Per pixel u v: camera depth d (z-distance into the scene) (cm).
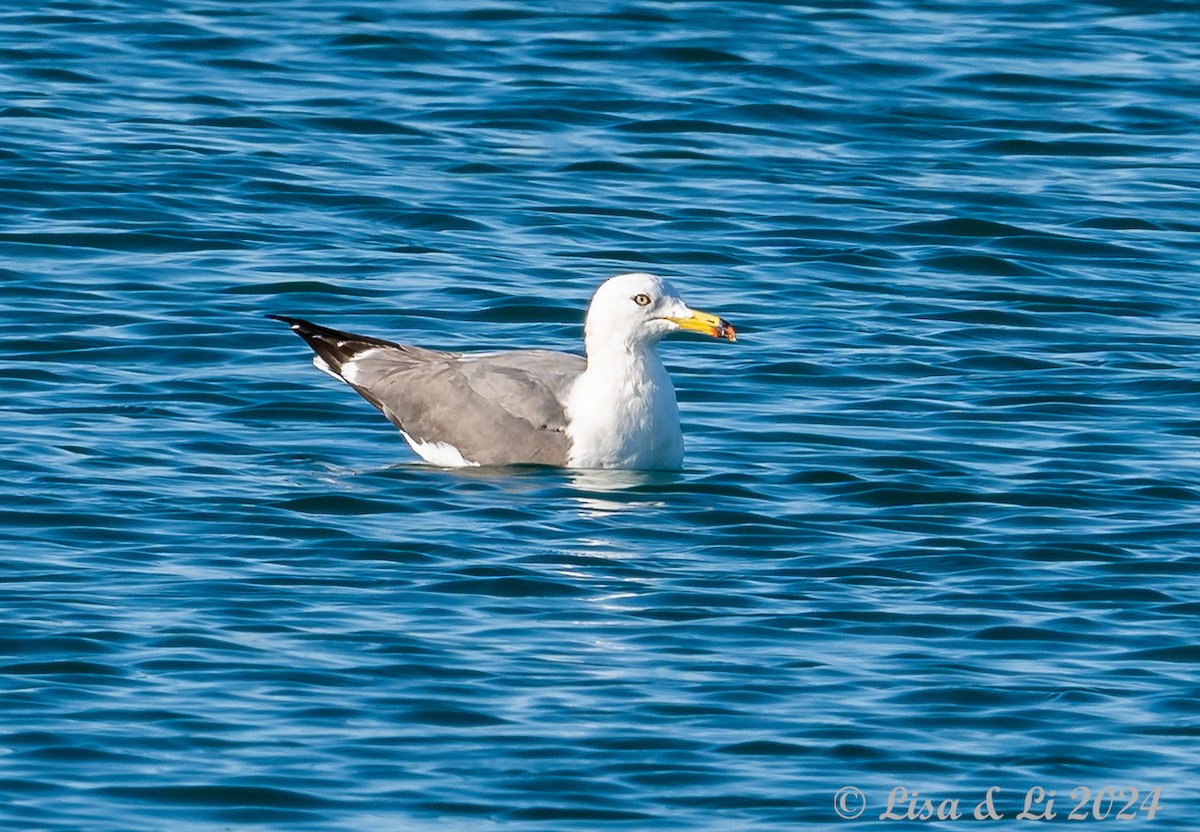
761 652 1438
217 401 1977
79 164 2591
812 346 2166
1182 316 2289
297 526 1666
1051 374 2097
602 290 1842
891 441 1905
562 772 1266
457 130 2802
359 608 1500
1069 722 1343
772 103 2934
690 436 1922
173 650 1416
